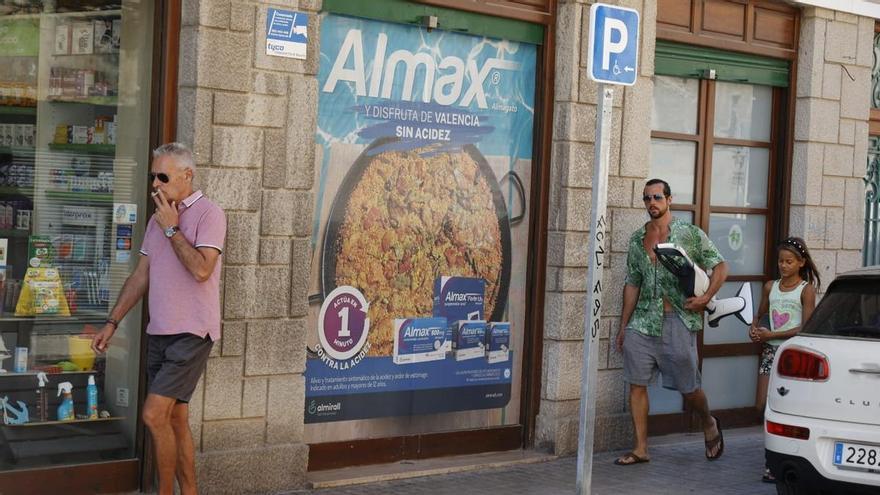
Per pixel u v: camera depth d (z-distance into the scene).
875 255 12.53
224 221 6.78
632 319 9.45
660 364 9.39
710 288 9.23
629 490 8.55
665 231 9.30
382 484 8.30
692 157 10.88
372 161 8.56
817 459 7.21
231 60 7.53
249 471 7.71
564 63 9.47
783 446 7.38
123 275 7.54
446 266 9.01
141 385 7.51
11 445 7.11
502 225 9.34
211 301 6.75
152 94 7.53
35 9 7.18
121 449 7.50
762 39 11.21
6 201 7.09
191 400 7.50
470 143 9.12
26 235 7.19
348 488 8.12
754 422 11.45
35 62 7.18
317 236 8.28
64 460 7.30
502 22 9.21
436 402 9.01
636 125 9.91
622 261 9.89
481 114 9.18
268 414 7.85
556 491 8.38
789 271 9.02
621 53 6.96
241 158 7.61
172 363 6.64
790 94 11.52
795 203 11.57
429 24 8.72
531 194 9.52
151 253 6.78
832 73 11.62
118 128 7.48
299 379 7.99
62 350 7.33
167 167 6.62
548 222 9.54
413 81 8.77
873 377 7.11
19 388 7.16
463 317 9.13
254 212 7.70
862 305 7.44
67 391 7.33
